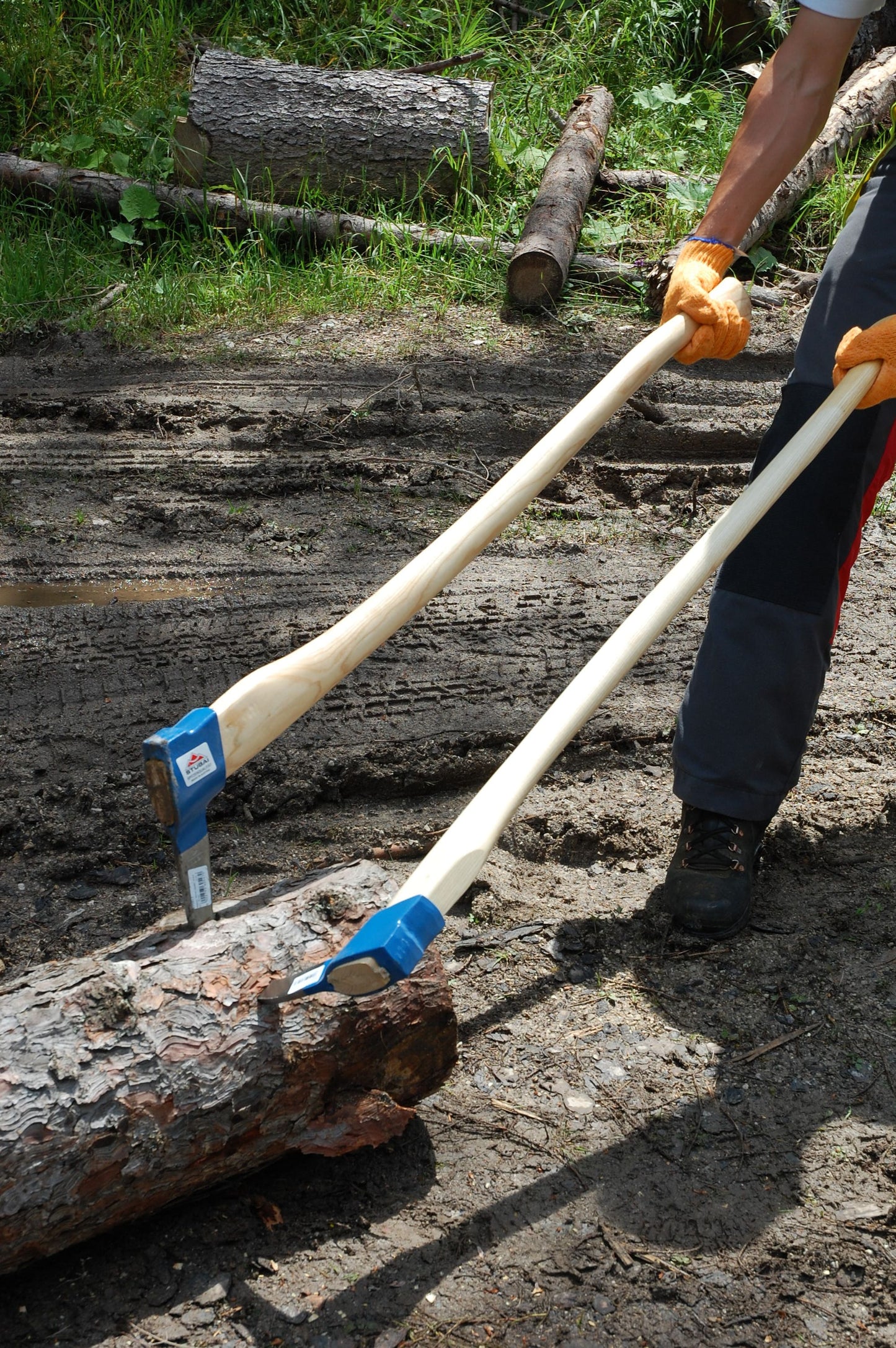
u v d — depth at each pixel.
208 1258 1.74
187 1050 1.67
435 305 5.73
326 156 6.26
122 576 3.62
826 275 2.28
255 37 7.66
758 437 4.68
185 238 6.11
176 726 1.70
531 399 4.90
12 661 3.13
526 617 3.49
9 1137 1.55
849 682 3.28
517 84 7.45
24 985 1.73
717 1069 2.10
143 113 6.76
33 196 6.25
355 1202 1.83
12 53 6.95
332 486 4.21
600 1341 1.64
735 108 7.57
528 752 1.69
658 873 2.62
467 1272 1.73
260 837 2.65
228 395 4.79
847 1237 1.80
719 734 2.35
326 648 1.83
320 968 1.56
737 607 2.30
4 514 3.92
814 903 2.51
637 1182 1.88
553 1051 2.13
